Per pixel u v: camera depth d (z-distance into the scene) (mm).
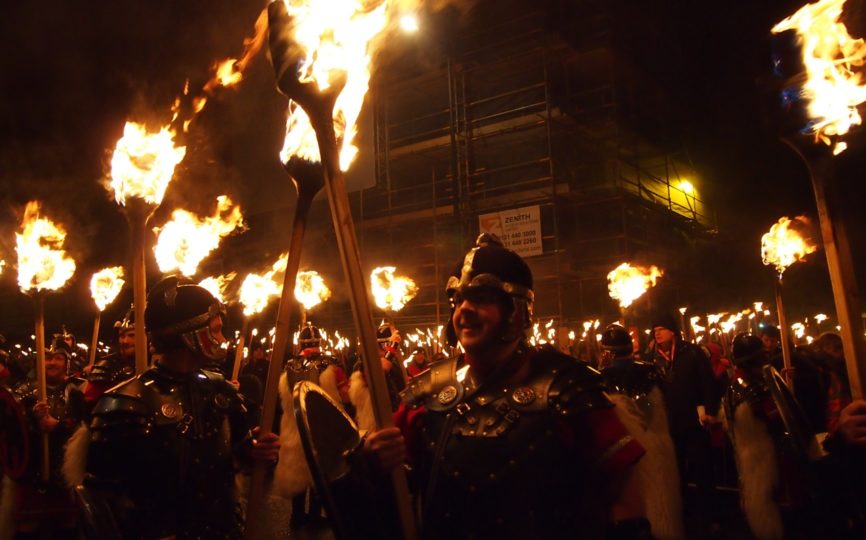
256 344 12016
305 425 2154
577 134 22359
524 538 1913
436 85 23812
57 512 4559
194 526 2795
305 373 7117
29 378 5262
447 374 2266
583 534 1967
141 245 3189
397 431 1986
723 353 10578
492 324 2137
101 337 23891
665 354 7062
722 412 5953
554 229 20797
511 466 1972
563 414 1986
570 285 22047
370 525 2205
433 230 23609
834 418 3842
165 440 2805
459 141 22844
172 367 3029
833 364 4133
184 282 3117
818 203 2023
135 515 2682
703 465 6590
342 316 24719
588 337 12773
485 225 21547
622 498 1989
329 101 2055
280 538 6676
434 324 23094
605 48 21812
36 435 4609
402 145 24594
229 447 3066
